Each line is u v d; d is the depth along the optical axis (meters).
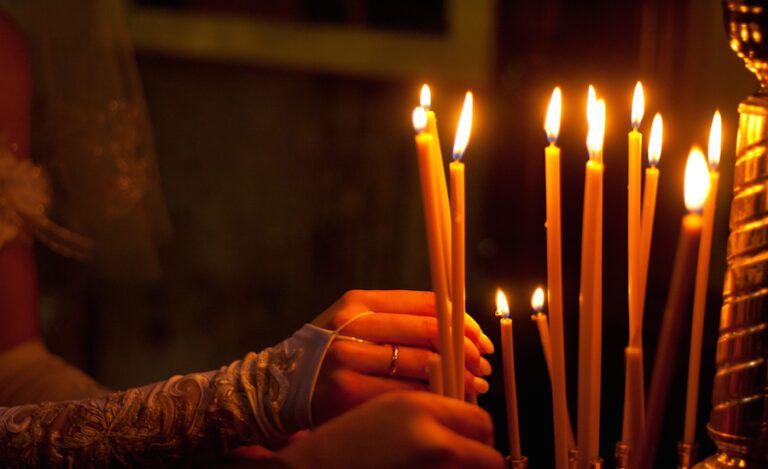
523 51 3.06
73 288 3.33
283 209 3.65
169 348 3.56
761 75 1.10
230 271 3.63
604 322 2.62
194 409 1.33
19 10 2.23
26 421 1.40
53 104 2.20
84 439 1.36
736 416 1.10
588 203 1.03
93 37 2.23
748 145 1.09
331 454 1.07
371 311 1.31
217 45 3.41
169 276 3.55
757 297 1.09
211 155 3.55
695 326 1.09
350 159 3.67
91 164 2.24
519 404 2.39
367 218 3.71
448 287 1.16
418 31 3.56
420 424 1.05
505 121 3.20
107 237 2.30
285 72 3.56
